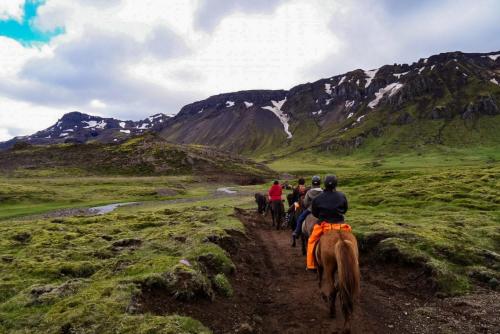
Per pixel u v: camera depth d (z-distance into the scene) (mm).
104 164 161125
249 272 15273
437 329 9906
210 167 160500
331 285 9469
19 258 16906
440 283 13047
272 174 163750
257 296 12578
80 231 24375
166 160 164625
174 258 13367
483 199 32375
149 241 19047
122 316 8531
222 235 19047
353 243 9023
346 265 8352
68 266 14484
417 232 18094
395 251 15680
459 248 15922
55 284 11992
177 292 10320
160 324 8188
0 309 10062
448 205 30516
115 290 9758
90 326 8117
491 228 20031
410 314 10938
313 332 9758
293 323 10320
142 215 33438
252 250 19453
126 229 25688
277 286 13773
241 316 10516
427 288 13109
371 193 42281
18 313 9672
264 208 36875
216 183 127562
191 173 150875
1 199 63062
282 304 11867
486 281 13578
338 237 9383
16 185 81312
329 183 10664
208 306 10562
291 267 16484
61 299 10430
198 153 179625
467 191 37781
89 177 137500
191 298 10461
